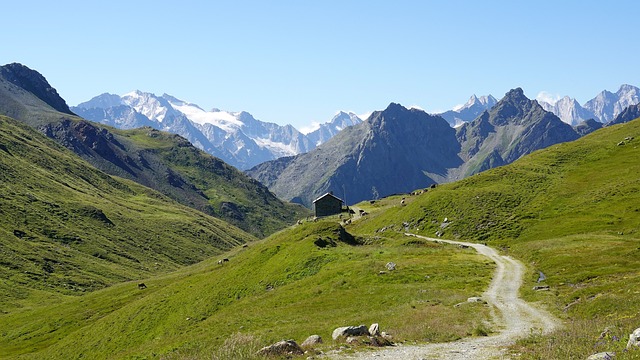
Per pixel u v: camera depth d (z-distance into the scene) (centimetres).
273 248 9450
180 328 7688
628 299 3838
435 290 5553
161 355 4544
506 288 5644
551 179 14138
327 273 7238
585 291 4638
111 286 19988
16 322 14188
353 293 6044
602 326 3039
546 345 2612
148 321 8725
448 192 14612
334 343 3041
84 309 14225
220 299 8194
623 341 2288
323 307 5609
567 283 5472
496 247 9894
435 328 3594
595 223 10100
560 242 8606
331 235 9938
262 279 8219
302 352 2762
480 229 11781
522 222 11488
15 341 12244
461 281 6122
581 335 2755
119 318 9681
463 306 4575
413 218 13888
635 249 6700
